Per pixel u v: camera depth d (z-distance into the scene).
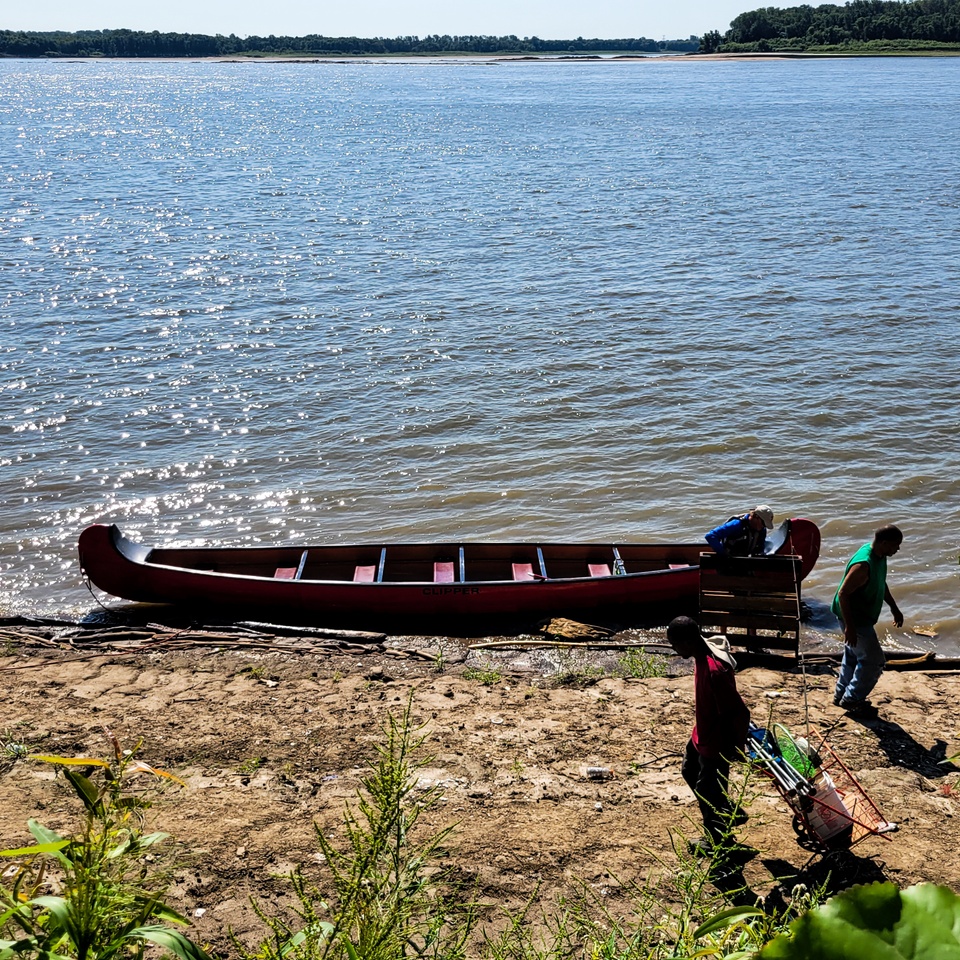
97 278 32.97
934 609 13.08
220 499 17.09
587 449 18.83
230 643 11.16
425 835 6.46
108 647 11.01
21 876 2.91
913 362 23.22
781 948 0.98
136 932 2.51
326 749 8.02
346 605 12.67
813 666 10.55
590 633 12.06
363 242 39.19
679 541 15.46
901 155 65.25
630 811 6.96
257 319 27.88
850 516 16.05
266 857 6.05
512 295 30.12
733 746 6.29
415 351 24.81
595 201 48.69
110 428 20.02
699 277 31.89
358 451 18.95
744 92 142.75
